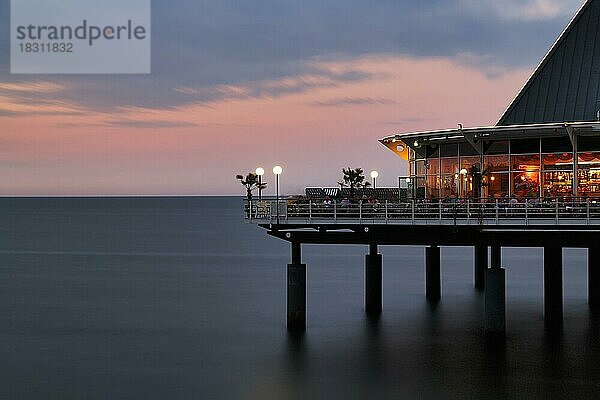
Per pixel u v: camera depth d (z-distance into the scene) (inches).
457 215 1278.3
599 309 1732.3
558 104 1749.5
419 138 1624.0
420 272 2623.0
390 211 1317.7
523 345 1379.2
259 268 2856.8
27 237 4638.3
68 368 1311.5
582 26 1788.9
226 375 1248.2
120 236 4776.1
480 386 1161.4
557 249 1517.0
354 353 1348.4
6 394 1173.1
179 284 2356.1
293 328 1497.3
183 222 6988.2
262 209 1378.0
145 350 1427.2
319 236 1375.5
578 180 1478.8
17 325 1679.4
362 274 2618.1
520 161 1534.2
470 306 1782.7
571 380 1185.4
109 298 2065.7
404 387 1162.6
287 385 1185.4
